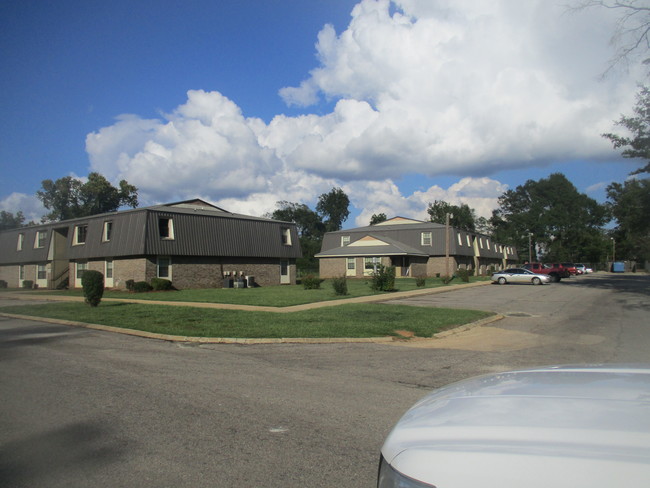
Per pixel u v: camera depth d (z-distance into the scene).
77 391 6.57
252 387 6.87
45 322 14.62
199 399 6.21
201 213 33.56
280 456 4.33
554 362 9.05
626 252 93.06
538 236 87.25
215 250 33.19
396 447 1.97
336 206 116.38
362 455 4.36
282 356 9.39
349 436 4.86
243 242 35.41
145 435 4.86
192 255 31.72
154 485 3.74
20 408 5.78
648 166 30.17
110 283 31.61
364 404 6.04
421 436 1.97
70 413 5.58
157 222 30.05
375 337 11.52
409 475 1.77
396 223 61.72
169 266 30.83
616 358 9.49
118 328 12.59
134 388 6.75
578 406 2.00
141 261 29.56
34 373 7.68
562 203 88.31
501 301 22.77
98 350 9.87
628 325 14.62
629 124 29.25
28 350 9.84
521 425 1.87
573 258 89.81
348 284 36.94
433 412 2.23
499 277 39.16
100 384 6.98
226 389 6.73
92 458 4.27
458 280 43.06
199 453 4.39
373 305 18.55
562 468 1.57
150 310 16.33
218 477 3.89
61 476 3.90
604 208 87.38
